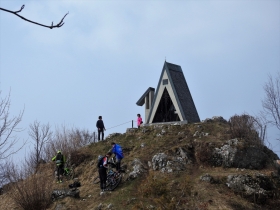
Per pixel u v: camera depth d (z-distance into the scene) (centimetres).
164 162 2561
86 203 2245
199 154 2655
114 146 2522
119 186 2388
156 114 3556
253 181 2295
